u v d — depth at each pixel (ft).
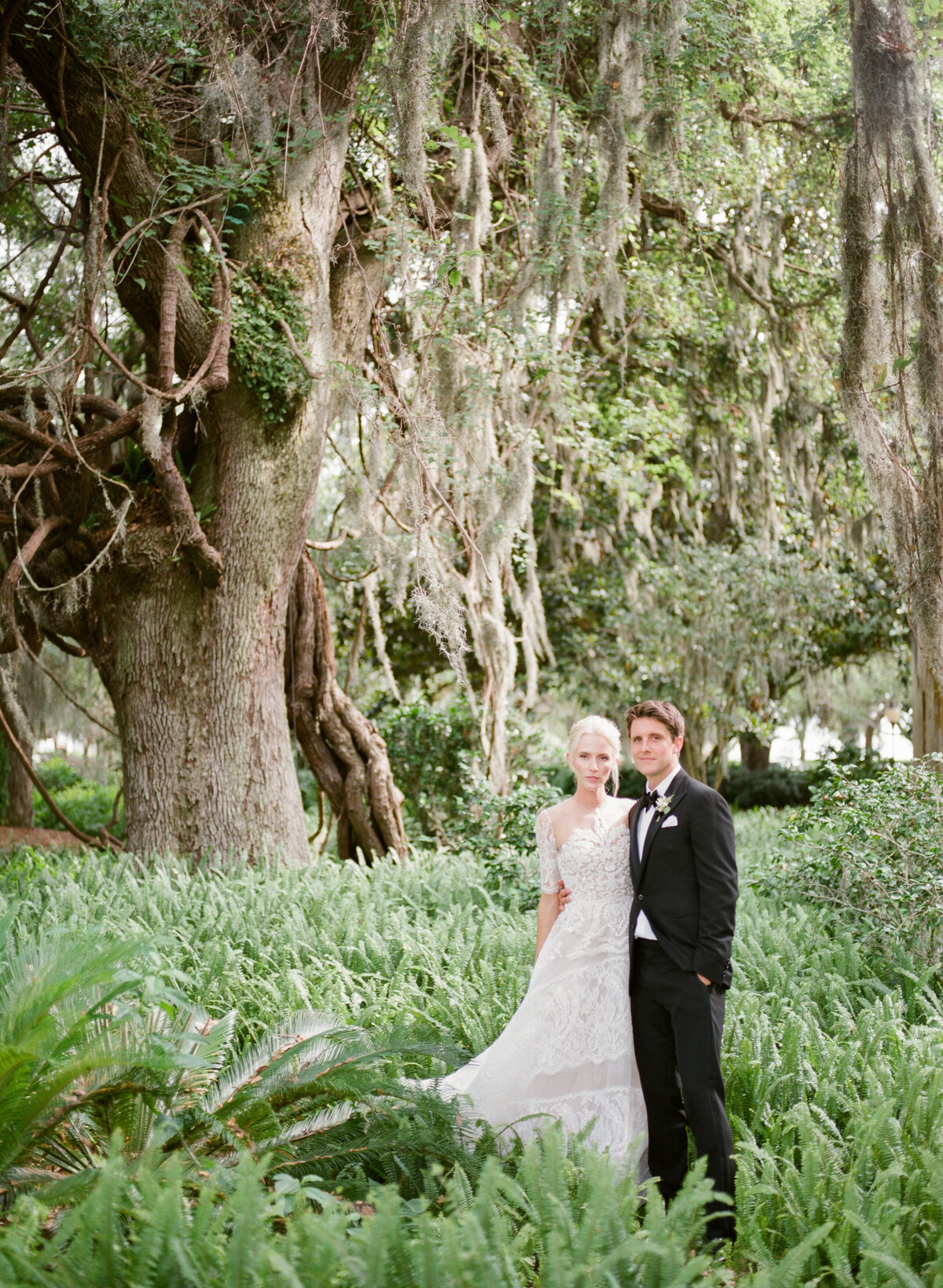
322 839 38.65
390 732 40.22
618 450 47.75
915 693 30.01
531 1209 8.59
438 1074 12.86
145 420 23.93
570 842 12.30
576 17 31.81
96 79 25.18
